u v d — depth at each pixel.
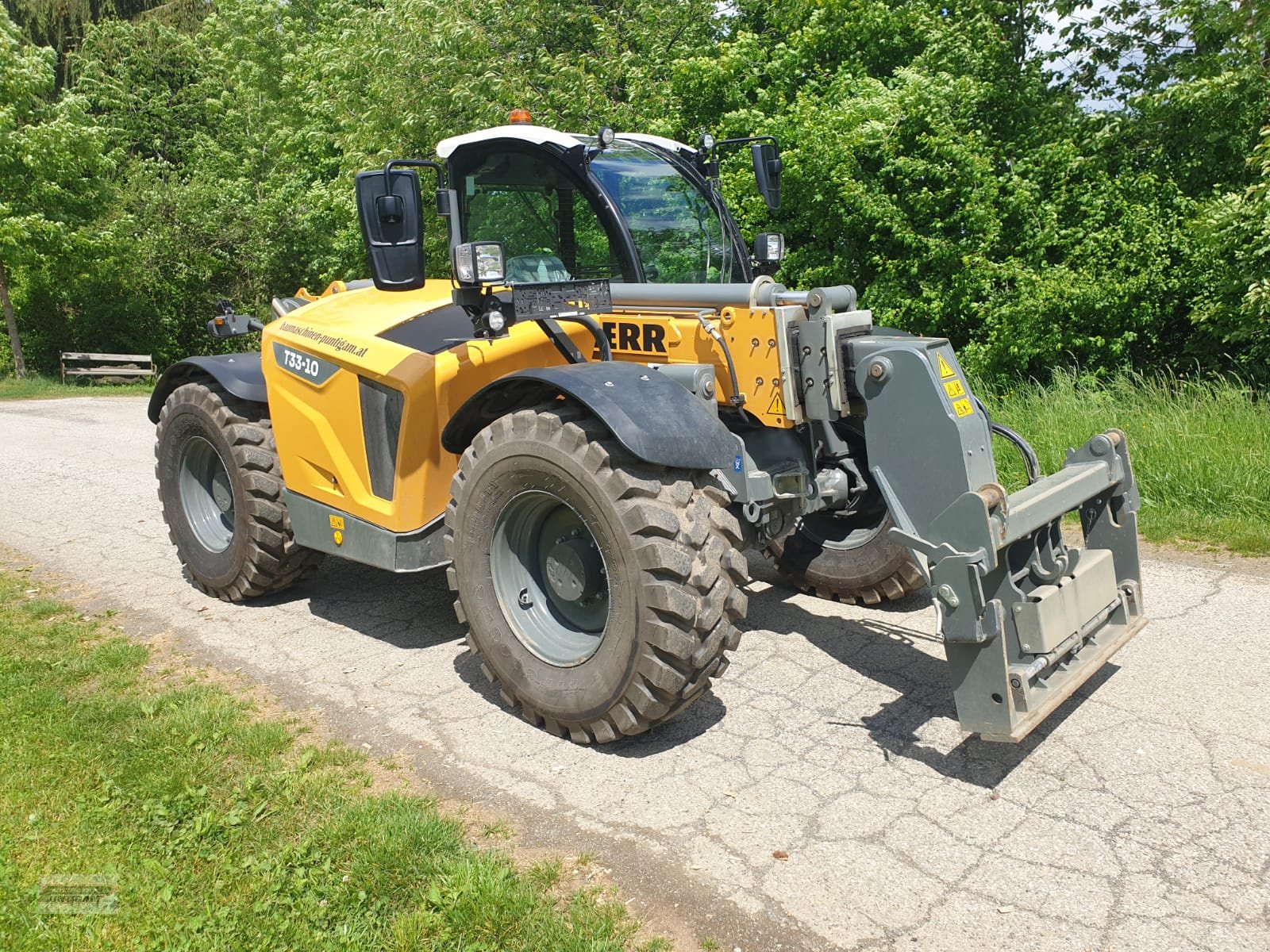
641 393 3.46
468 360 4.27
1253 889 2.79
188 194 23.41
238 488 5.12
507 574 3.88
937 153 10.27
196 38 32.22
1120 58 11.52
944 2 11.64
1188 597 4.99
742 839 3.10
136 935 2.75
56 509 7.62
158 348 23.66
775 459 4.22
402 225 3.75
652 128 12.03
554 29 13.62
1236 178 10.40
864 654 4.49
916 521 3.51
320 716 4.02
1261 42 9.91
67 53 32.72
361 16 14.99
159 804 3.32
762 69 12.66
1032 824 3.13
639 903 2.83
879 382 3.54
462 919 2.73
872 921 2.72
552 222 4.51
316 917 2.78
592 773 3.53
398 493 4.37
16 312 21.97
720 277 4.82
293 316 5.02
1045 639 3.27
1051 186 10.73
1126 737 3.63
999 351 9.95
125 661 4.57
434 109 13.05
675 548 3.35
